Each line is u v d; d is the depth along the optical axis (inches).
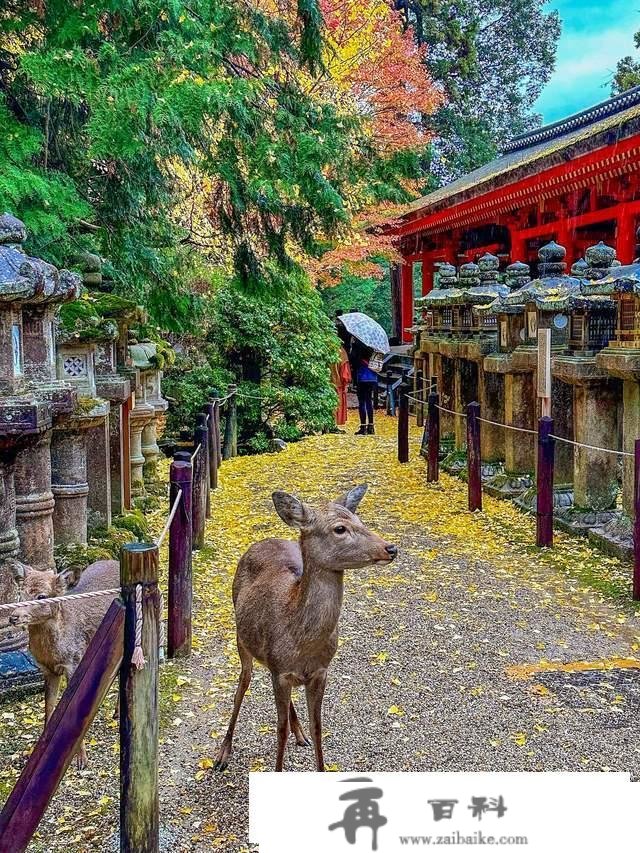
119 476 276.8
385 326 1197.1
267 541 151.6
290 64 308.3
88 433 246.5
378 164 323.9
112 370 250.1
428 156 628.1
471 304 416.5
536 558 276.8
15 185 217.9
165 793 137.7
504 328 363.3
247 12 282.0
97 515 248.5
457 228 818.8
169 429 527.2
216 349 547.8
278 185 273.7
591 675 184.4
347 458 507.5
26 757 146.3
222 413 532.4
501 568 267.7
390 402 764.0
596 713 165.5
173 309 340.8
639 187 531.5
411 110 783.1
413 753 150.4
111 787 138.5
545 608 228.7
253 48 277.1
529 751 150.6
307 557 125.4
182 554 193.2
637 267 247.9
